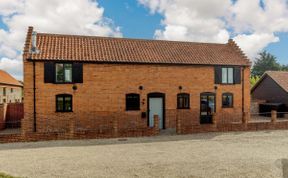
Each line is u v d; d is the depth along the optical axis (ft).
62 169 30.96
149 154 38.14
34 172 29.81
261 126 59.26
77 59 58.44
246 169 30.94
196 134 54.54
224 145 44.32
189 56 68.85
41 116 57.11
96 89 60.13
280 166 32.14
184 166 32.14
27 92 56.39
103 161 34.37
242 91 71.36
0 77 123.34
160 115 64.34
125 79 61.93
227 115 69.62
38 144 45.29
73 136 48.96
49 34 65.36
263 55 228.43
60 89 58.13
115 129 50.75
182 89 65.72
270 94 94.89
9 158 36.01
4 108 62.59
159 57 65.62
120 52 64.64
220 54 73.46
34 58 55.98
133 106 62.59
